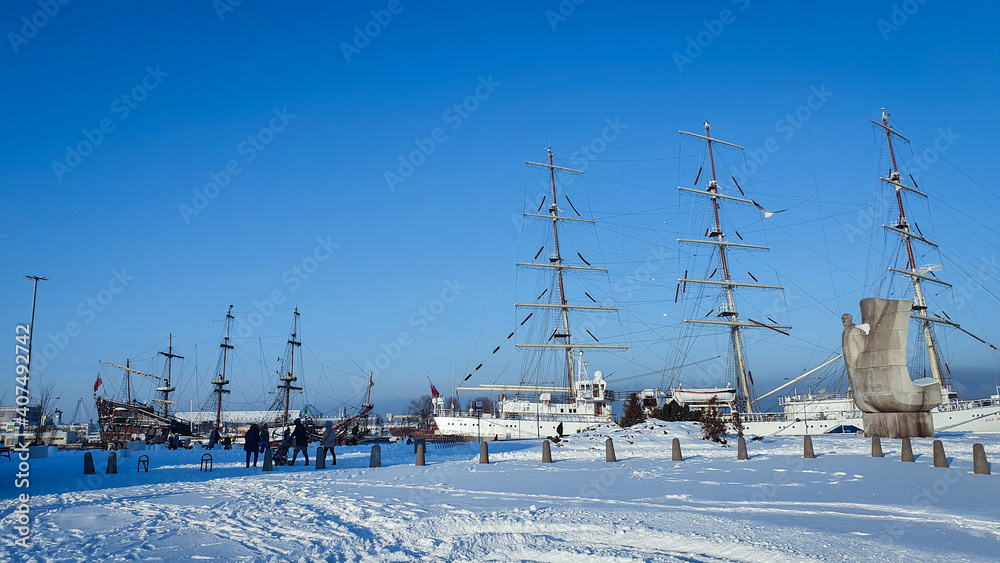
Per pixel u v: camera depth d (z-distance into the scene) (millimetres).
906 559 10422
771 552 10992
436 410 84250
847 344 42000
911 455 27156
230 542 12984
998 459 27625
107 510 17531
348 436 78688
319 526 14609
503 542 12531
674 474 24078
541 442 48750
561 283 91562
